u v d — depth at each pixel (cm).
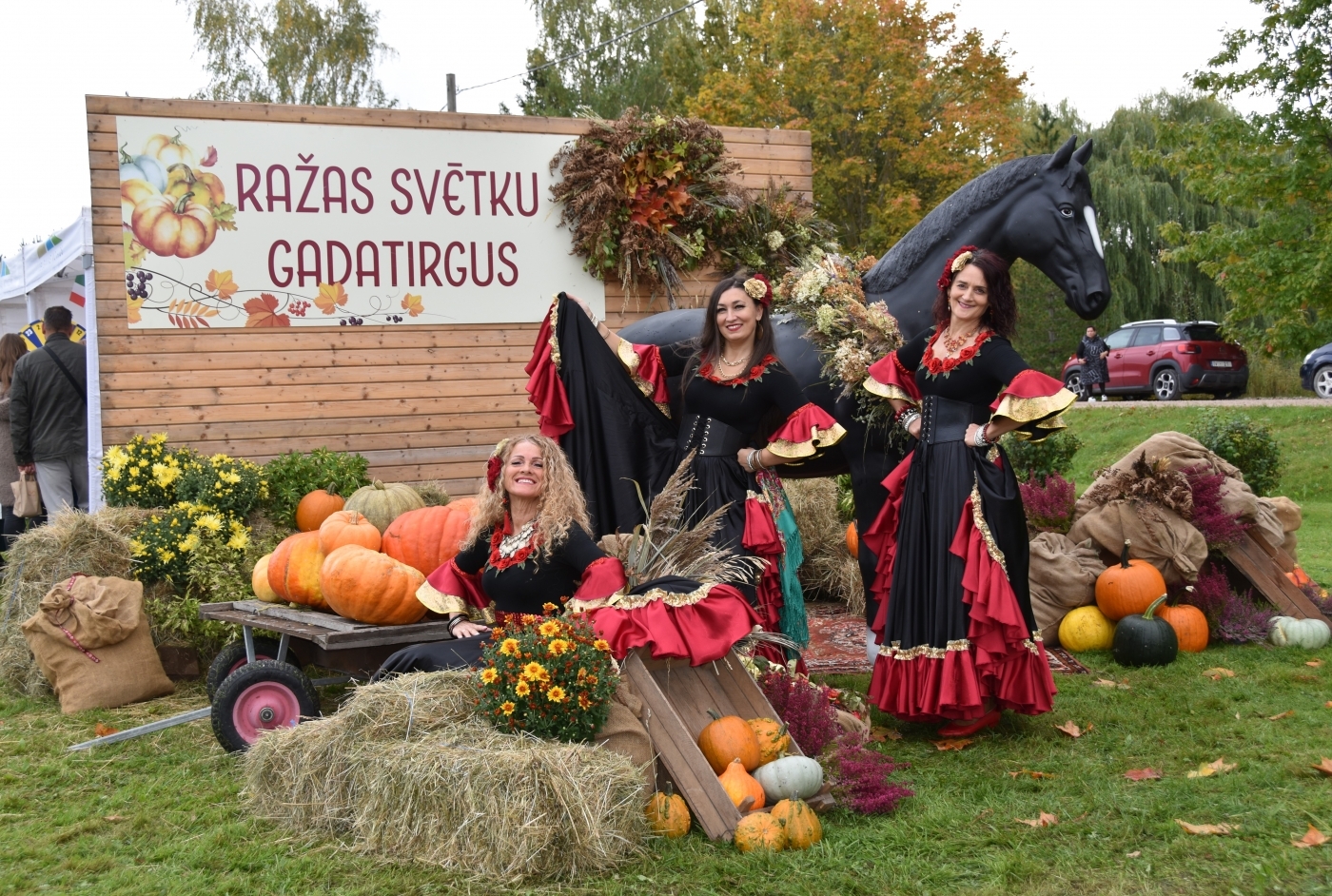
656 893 307
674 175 752
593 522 499
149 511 619
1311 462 1458
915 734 463
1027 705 438
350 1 2981
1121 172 2980
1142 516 614
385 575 450
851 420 511
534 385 510
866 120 2367
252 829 362
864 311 513
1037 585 618
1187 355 2202
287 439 716
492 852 316
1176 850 325
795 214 803
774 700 404
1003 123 2355
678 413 519
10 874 330
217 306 703
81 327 1057
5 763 445
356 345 729
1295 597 622
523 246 760
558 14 3259
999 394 442
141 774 427
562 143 768
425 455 743
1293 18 1339
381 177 731
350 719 359
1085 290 511
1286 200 1420
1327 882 301
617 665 358
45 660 527
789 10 2358
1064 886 308
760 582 463
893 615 455
